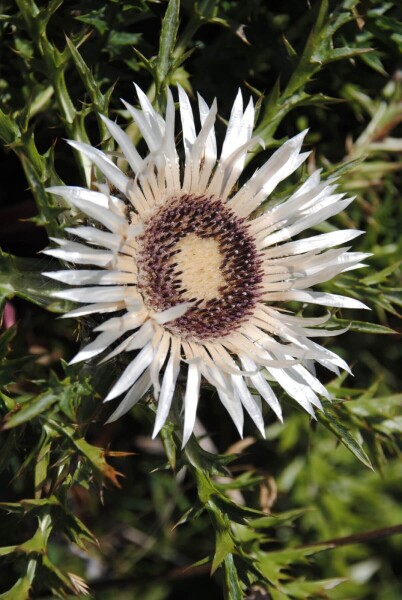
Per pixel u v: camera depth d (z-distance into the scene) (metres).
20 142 0.37
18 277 0.37
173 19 0.39
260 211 0.40
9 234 0.42
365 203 0.47
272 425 0.47
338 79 0.46
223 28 0.45
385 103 0.46
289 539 0.48
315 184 0.39
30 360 0.37
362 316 0.49
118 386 0.36
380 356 0.50
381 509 0.49
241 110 0.39
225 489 0.41
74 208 0.37
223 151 0.39
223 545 0.38
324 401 0.40
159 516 0.48
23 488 0.43
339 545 0.45
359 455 0.39
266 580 0.39
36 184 0.36
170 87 0.43
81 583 0.40
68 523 0.38
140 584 0.47
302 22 0.45
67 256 0.36
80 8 0.42
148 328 0.37
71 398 0.36
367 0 0.44
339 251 0.39
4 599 0.37
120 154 0.37
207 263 0.39
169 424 0.38
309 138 0.47
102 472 0.36
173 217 0.39
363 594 0.48
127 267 0.38
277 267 0.40
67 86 0.43
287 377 0.38
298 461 0.48
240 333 0.39
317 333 0.39
